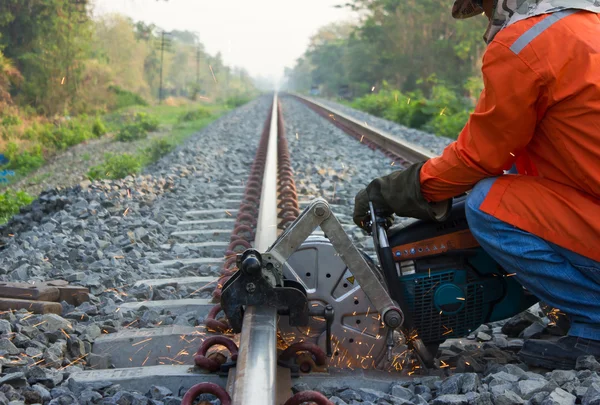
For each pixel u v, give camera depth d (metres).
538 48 2.18
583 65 2.16
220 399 2.04
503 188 2.39
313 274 2.46
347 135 15.12
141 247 4.91
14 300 3.34
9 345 2.71
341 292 2.47
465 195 2.68
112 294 3.74
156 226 5.51
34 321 3.07
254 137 15.38
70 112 29.28
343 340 2.49
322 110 26.86
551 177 2.36
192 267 4.38
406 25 48.59
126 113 31.31
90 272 4.21
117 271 4.16
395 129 17.06
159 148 12.06
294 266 2.46
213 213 6.13
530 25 2.21
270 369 1.89
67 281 3.94
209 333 2.98
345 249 2.37
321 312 2.44
